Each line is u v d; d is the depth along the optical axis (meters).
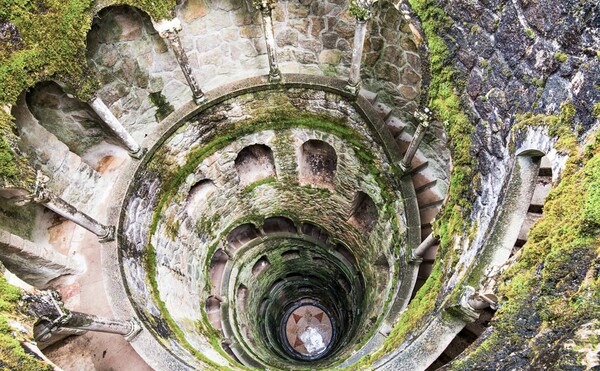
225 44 11.41
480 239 6.75
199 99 11.38
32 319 6.75
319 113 12.13
